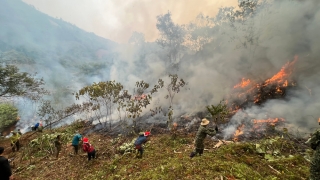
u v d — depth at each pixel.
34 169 7.97
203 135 5.50
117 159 7.30
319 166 2.92
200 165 4.41
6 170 4.10
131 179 4.96
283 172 4.45
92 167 7.35
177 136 9.59
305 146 7.03
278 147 6.27
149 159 6.75
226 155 5.30
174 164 4.74
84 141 7.88
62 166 7.88
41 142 10.33
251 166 4.76
